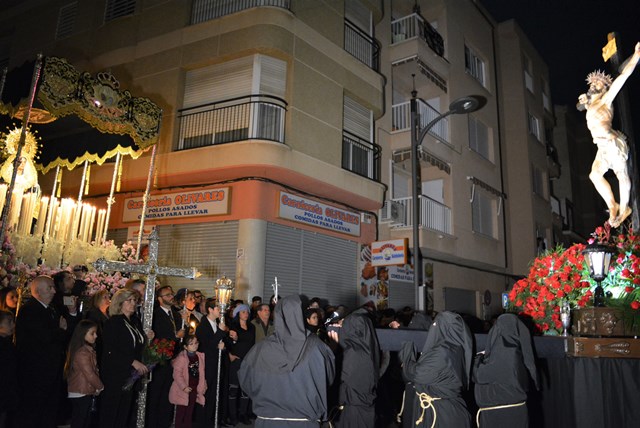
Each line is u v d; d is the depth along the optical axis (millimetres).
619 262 5832
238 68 13133
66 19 16734
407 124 17203
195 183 13008
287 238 12953
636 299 5230
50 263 8656
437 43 18797
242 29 12930
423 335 5449
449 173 18438
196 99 13586
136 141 9492
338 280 14320
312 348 4031
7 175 8961
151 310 6410
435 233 16594
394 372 6590
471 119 21172
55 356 5496
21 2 17719
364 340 4984
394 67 17797
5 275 6758
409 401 6199
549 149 26922
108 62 15055
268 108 12711
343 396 4906
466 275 19953
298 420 3938
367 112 15719
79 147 10664
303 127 13023
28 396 5234
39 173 15234
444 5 19531
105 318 6578
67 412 6676
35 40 17109
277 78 13062
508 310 6863
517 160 23562
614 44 7355
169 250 13109
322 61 13867
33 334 5371
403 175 18750
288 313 4129
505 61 24719
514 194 23297
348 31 15422
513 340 4762
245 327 7957
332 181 13492
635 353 4961
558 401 5535
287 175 12453
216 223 12625
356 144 15023
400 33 18406
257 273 11914
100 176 14023
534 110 25859
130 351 5801
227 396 7637
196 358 6891
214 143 12875
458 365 4547
